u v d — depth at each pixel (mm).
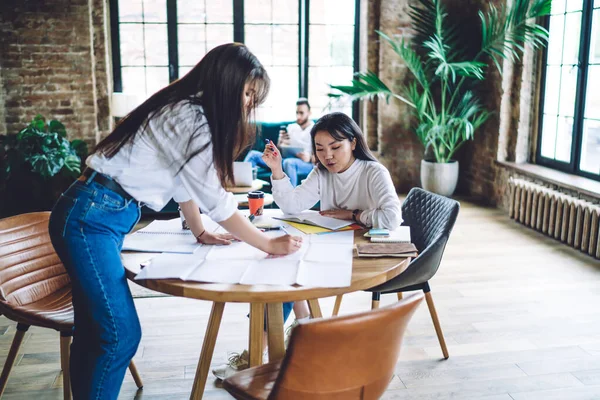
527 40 5562
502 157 6188
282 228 2328
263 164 6176
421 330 3168
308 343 1372
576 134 5242
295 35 7098
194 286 1681
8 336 3125
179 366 2789
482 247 4734
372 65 6988
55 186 5855
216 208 1813
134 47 6848
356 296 3715
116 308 1783
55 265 2428
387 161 7094
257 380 1708
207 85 1705
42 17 6234
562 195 4832
